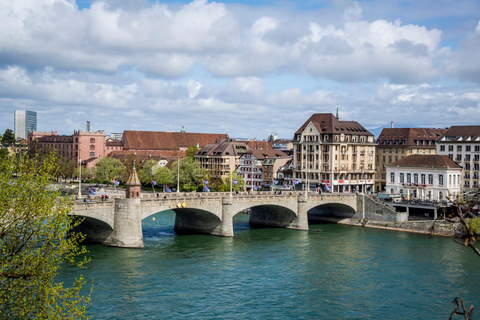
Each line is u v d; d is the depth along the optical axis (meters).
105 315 59.47
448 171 141.62
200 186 195.00
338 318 60.34
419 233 122.44
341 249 100.31
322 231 126.12
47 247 36.12
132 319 58.44
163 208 104.62
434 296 69.00
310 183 182.50
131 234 98.56
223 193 133.25
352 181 182.88
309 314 61.56
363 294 69.75
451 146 162.75
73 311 35.66
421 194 146.88
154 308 62.47
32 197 36.62
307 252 97.06
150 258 89.75
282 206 127.12
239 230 127.25
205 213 117.50
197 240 109.75
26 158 38.91
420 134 197.38
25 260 35.06
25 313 33.62
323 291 71.00
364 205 139.00
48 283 35.06
